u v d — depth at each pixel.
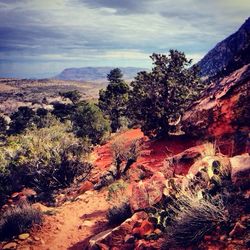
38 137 16.67
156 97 14.48
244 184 4.42
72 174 12.48
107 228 6.56
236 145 7.30
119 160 11.24
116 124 27.70
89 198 9.61
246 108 8.91
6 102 124.88
